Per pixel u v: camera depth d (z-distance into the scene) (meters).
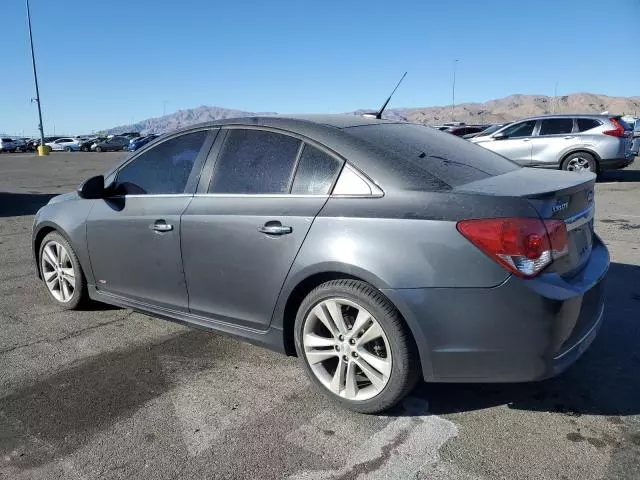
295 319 3.20
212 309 3.56
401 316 2.79
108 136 56.28
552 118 12.80
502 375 2.68
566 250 2.79
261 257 3.21
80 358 3.78
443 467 2.53
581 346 2.87
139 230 3.88
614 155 12.23
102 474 2.53
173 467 2.57
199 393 3.27
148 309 3.99
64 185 16.47
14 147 56.75
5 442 2.80
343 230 2.89
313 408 3.07
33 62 43.81
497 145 13.13
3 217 10.12
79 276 4.49
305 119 3.42
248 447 2.72
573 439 2.73
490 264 2.60
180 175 3.79
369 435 2.80
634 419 2.89
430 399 3.15
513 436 2.76
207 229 3.46
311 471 2.53
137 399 3.21
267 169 3.35
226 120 3.70
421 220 2.72
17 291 5.32
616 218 8.48
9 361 3.74
